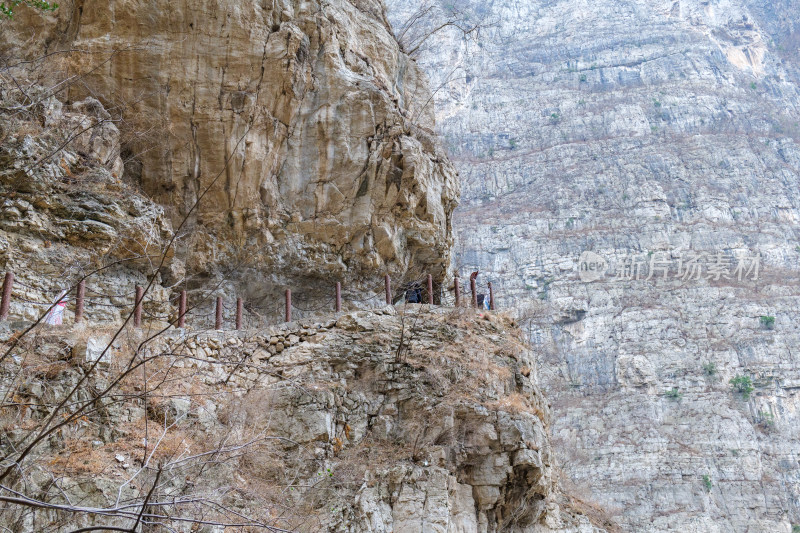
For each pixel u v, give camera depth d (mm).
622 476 65625
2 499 6758
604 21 123625
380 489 14070
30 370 11469
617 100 110188
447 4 109250
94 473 10680
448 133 103938
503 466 15109
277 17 18875
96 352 12359
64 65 17109
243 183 18234
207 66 18031
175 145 17922
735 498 66625
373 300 20188
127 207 16281
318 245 19016
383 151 19297
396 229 19844
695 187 98812
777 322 82812
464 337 17156
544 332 80250
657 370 76875
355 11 22062
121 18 17703
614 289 84812
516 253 88625
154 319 16062
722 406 73562
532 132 105438
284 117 18812
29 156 14828
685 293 84938
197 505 10367
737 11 135250
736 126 110188
